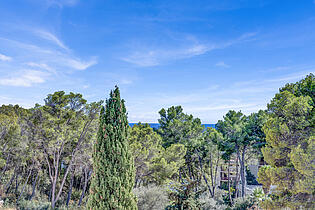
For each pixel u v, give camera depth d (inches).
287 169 534.9
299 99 537.6
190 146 1258.6
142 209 580.1
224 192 1223.5
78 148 935.7
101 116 297.4
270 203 559.5
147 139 1009.5
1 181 1187.3
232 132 1075.9
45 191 1336.1
